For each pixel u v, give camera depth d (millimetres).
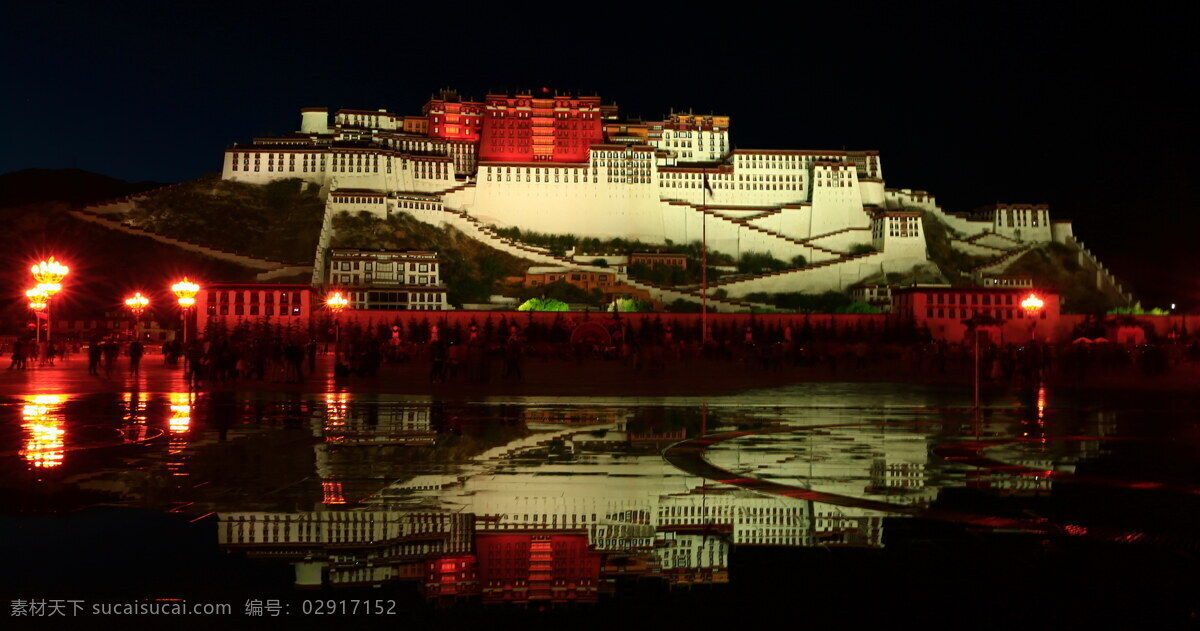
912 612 9289
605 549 11625
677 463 18172
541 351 80125
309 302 103062
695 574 10617
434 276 175000
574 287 184750
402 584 10242
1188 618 9039
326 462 18016
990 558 11125
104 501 14023
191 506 13727
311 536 12102
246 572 10547
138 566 10688
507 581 10359
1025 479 16406
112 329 114750
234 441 21078
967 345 66125
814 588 10031
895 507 13883
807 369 65562
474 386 42719
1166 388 44375
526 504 14016
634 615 9328
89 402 31922
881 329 107062
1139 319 111312
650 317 108750
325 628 8797
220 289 101562
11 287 147625
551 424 25484
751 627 8906
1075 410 31234
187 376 43406
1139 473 17109
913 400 35656
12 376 49156
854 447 20797
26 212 182375
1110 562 10969
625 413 29047
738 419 27328
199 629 8688
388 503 14008
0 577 10133
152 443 20594
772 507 13898
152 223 188375
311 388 40500
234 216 194500
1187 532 12359
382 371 58562
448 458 18656
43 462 17703
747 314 111625
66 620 8859
